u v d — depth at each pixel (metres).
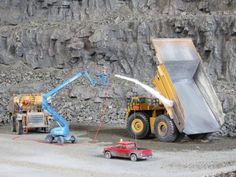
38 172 26.38
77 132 42.94
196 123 37.75
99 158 30.86
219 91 48.81
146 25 55.97
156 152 33.25
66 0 64.12
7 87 57.28
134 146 30.78
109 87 53.31
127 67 56.28
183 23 53.94
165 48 39.12
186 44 40.25
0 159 30.30
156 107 38.78
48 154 32.22
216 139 39.47
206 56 52.97
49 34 61.25
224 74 51.59
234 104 46.78
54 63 60.84
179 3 58.41
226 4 55.28
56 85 55.97
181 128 36.69
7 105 53.44
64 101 53.31
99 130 44.09
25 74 59.97
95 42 57.47
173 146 35.81
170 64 38.62
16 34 63.03
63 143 36.53
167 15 58.00
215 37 52.47
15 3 66.44
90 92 53.31
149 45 55.38
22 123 42.50
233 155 32.25
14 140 38.59
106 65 57.44
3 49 63.62
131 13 60.78
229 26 51.75
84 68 58.00
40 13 65.62
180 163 29.34
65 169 27.30
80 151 33.44
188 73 39.94
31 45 62.06
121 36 56.97
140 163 29.27
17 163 29.02
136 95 51.09
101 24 59.09
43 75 59.03
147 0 60.94
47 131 43.47
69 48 59.28
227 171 26.97
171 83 37.22
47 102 41.19
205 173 26.39
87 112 51.00
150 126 38.97
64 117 50.47
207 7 56.34
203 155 32.19
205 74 39.75
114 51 57.12
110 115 49.78
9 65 62.81
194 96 39.38
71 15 63.94
